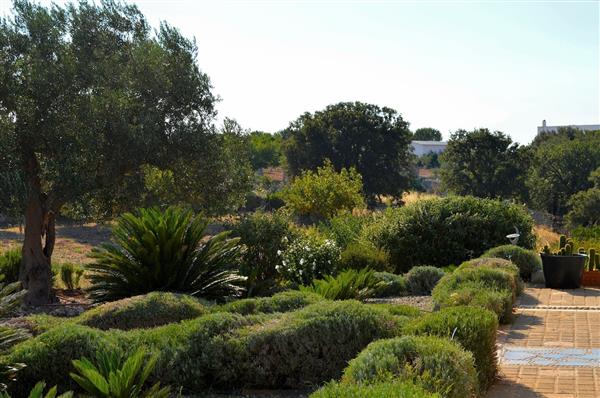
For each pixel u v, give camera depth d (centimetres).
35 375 696
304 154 5612
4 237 2855
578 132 8950
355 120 5588
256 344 716
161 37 1698
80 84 1523
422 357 556
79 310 1359
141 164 1623
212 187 1722
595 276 1396
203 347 719
